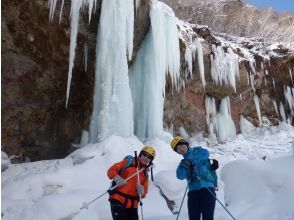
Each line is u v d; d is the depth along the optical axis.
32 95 9.98
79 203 6.18
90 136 10.09
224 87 17.09
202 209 4.30
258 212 4.71
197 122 16.56
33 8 8.72
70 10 9.26
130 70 11.90
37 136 10.48
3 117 9.52
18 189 7.16
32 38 9.15
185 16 25.19
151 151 4.79
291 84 20.39
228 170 5.87
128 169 4.68
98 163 8.45
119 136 9.45
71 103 11.05
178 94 15.47
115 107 9.79
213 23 27.12
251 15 31.00
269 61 18.89
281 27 32.03
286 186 4.80
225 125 17.61
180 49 14.28
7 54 9.00
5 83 9.30
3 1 8.27
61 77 10.37
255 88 18.81
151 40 11.81
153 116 11.55
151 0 11.62
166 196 7.00
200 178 4.41
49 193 7.21
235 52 17.97
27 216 5.97
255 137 18.61
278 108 20.55
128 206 4.52
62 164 8.86
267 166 5.34
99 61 10.02
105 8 9.91
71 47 9.15
